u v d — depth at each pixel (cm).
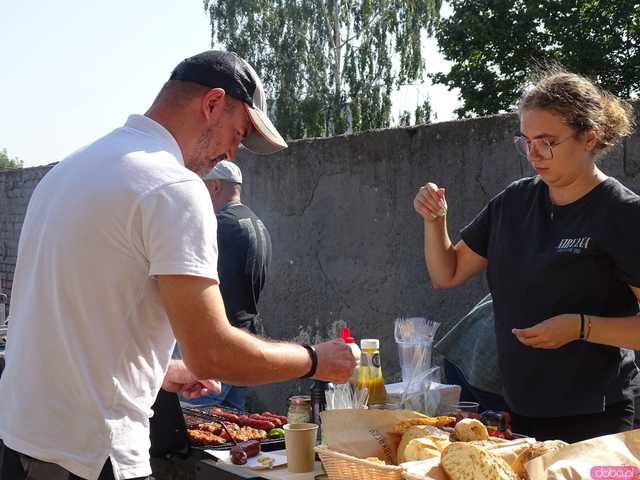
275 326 594
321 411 244
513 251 267
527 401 262
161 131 192
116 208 177
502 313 271
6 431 186
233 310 391
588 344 253
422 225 503
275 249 593
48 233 184
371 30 2172
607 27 1953
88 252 178
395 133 516
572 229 252
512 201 274
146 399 189
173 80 200
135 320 182
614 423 260
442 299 492
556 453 190
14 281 195
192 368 181
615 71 1953
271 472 243
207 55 203
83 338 180
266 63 2183
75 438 181
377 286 528
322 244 562
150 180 179
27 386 184
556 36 1995
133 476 185
